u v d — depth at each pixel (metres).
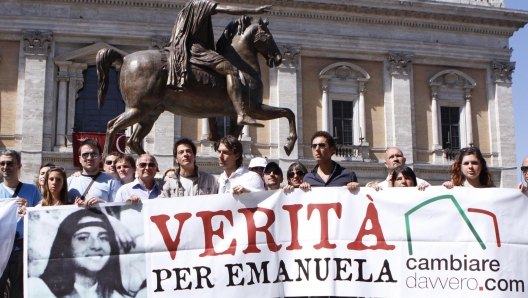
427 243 7.23
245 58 9.98
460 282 7.16
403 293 7.16
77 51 35.28
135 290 7.17
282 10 38.31
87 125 35.66
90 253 7.20
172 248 7.26
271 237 7.32
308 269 7.25
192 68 9.52
